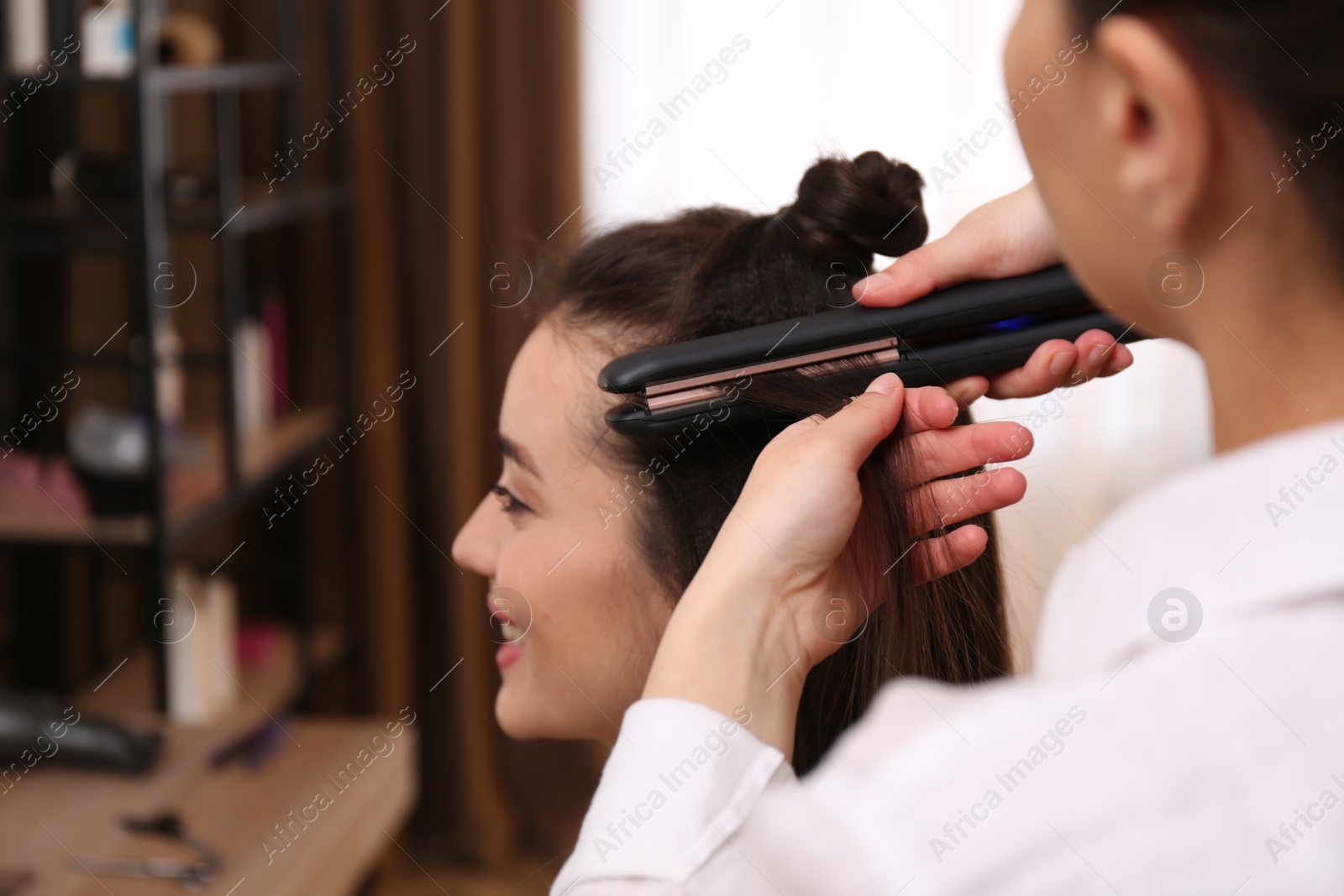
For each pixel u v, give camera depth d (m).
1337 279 0.30
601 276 0.74
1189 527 0.31
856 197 0.67
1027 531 1.76
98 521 1.69
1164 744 0.28
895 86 2.02
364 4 2.10
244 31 2.11
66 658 2.12
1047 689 0.30
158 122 1.78
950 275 0.59
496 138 2.13
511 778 2.32
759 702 0.52
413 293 2.20
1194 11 0.29
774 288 0.69
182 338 2.15
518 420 0.75
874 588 0.59
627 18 2.08
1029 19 0.34
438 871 2.29
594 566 0.73
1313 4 0.28
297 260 2.23
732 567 0.53
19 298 2.03
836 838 0.30
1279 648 0.28
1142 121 0.30
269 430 2.04
